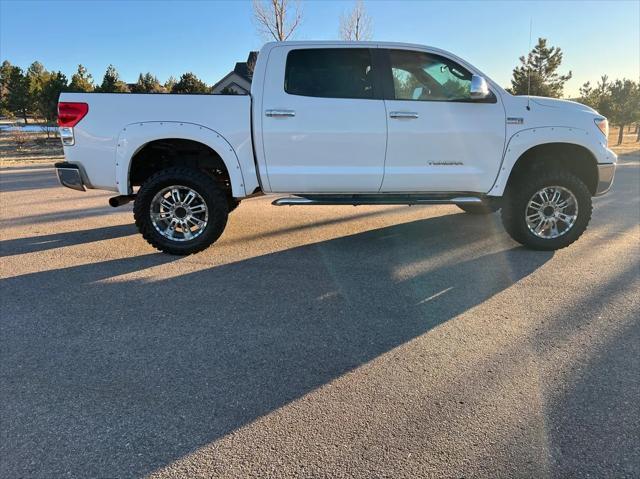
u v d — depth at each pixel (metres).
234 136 4.69
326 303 3.75
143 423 2.35
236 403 2.50
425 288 4.05
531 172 4.98
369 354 2.98
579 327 3.31
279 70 4.69
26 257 4.94
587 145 4.85
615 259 4.73
